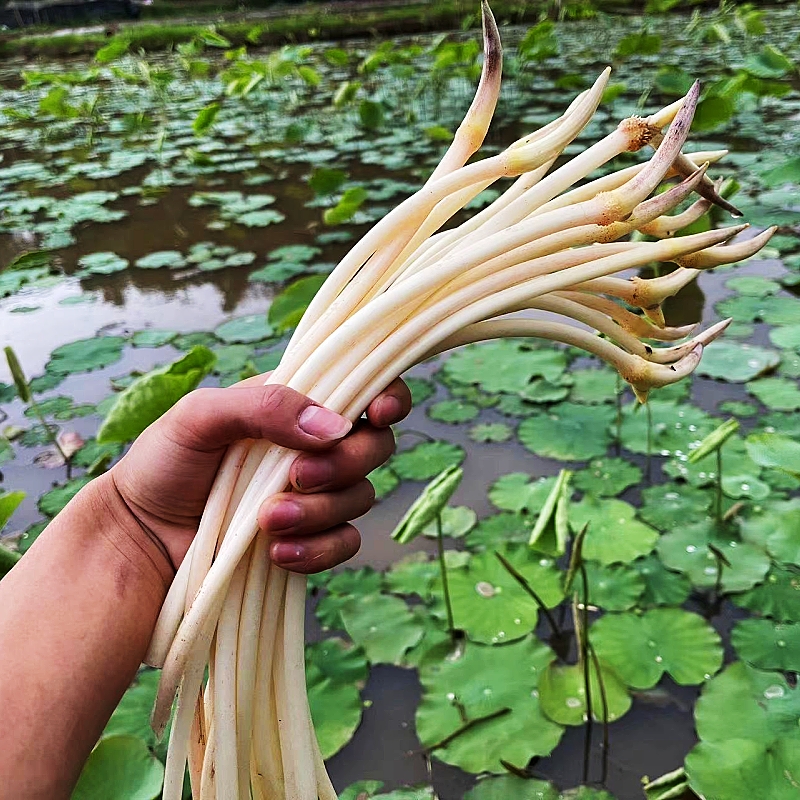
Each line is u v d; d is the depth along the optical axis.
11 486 1.54
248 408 0.48
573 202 0.50
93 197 3.42
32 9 11.09
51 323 2.26
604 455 1.47
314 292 1.38
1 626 0.50
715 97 2.25
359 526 1.36
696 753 0.89
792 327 1.82
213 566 0.48
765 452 0.97
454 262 0.48
